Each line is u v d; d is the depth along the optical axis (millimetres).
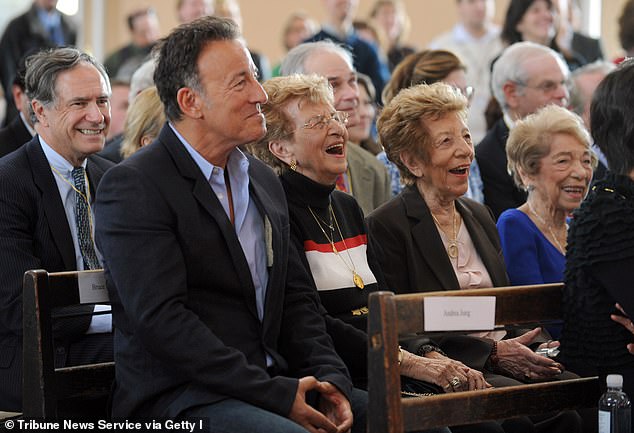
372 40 11164
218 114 3598
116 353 3561
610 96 3537
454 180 4430
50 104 4512
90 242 4508
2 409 4137
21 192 4324
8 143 5504
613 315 3441
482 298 3316
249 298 3604
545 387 3463
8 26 11008
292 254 3891
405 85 6055
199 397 3381
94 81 4590
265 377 3396
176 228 3488
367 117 6410
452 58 6008
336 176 4156
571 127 4887
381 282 4234
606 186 3521
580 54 10438
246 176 3758
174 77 3623
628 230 3408
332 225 4168
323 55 5664
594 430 4305
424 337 4137
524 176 4980
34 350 3502
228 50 3623
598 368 3555
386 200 5500
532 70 6180
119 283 3424
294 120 4117
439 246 4383
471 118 8656
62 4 11906
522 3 8609
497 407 3346
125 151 5449
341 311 4055
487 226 4676
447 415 3225
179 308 3385
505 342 4254
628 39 8023
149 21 11688
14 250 4211
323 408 3574
